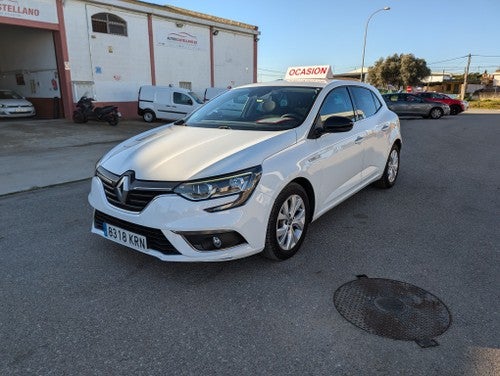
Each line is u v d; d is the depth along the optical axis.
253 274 3.35
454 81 72.00
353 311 2.85
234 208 2.97
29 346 2.46
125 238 3.23
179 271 3.39
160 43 21.80
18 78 20.02
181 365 2.32
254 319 2.75
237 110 4.30
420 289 3.15
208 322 2.72
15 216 4.78
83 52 18.33
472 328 2.67
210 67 25.19
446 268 3.51
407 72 55.66
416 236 4.23
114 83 19.88
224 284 3.19
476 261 3.66
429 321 2.74
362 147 4.73
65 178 6.81
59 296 3.01
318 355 2.41
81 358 2.37
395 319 2.76
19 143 11.09
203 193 2.91
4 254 3.71
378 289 3.14
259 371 2.28
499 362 2.36
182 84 23.59
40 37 18.19
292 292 3.09
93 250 3.79
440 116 23.08
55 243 3.96
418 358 2.38
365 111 5.12
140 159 3.31
